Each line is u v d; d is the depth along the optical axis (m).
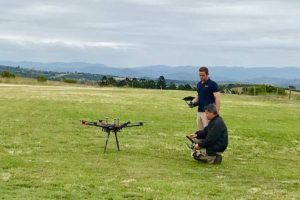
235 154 17.47
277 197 11.05
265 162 16.20
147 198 10.32
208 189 11.46
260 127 26.17
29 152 15.16
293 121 30.69
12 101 34.09
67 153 15.38
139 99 42.44
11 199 9.64
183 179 12.47
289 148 19.81
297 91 64.50
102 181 11.65
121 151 16.28
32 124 22.22
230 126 25.92
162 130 22.62
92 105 34.03
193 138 15.58
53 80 80.25
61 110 29.31
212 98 16.02
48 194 10.17
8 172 12.12
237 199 10.66
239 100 48.88
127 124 16.48
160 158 15.46
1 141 17.06
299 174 14.22
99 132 20.55
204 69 15.84
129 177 12.33
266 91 62.50
